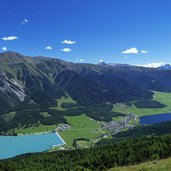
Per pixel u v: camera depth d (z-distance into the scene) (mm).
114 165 140375
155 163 96250
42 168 175750
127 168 99438
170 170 80812
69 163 173000
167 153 138375
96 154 168500
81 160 165500
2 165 157000
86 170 129500
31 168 177000
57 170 163000
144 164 99875
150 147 147375
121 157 143250
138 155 139875
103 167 135500
